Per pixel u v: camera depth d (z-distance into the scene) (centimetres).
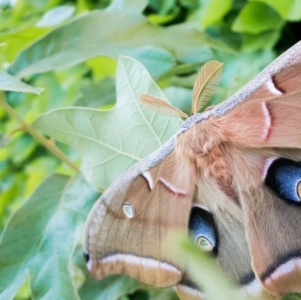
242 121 25
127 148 29
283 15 34
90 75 47
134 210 26
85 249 26
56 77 48
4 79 28
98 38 33
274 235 24
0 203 51
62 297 28
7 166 52
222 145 25
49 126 30
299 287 24
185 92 33
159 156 26
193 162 25
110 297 29
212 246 25
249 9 36
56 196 30
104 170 29
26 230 29
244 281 25
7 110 32
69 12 36
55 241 29
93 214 26
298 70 24
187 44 34
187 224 25
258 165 25
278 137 24
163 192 26
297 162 24
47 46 33
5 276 29
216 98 35
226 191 25
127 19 34
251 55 36
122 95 29
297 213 24
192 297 25
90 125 29
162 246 25
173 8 41
